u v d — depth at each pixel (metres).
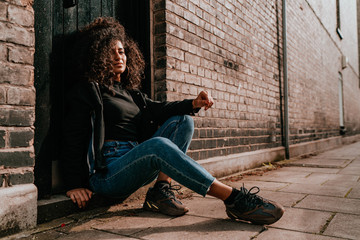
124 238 1.33
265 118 4.29
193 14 2.75
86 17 2.02
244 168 3.52
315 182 2.82
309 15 6.87
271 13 4.66
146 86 2.38
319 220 1.59
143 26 2.43
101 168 1.55
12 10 1.38
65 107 1.81
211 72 3.00
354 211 1.77
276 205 1.48
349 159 4.90
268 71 4.47
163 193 1.69
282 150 4.80
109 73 1.70
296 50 5.84
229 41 3.38
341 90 11.30
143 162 1.46
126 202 1.99
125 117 1.71
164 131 1.78
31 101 1.45
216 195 1.51
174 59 2.46
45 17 1.69
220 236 1.34
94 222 1.56
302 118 6.06
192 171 1.41
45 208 1.54
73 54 1.82
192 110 1.77
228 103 3.30
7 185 1.34
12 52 1.37
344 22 12.05
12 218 1.33
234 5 3.53
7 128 1.35
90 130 1.56
